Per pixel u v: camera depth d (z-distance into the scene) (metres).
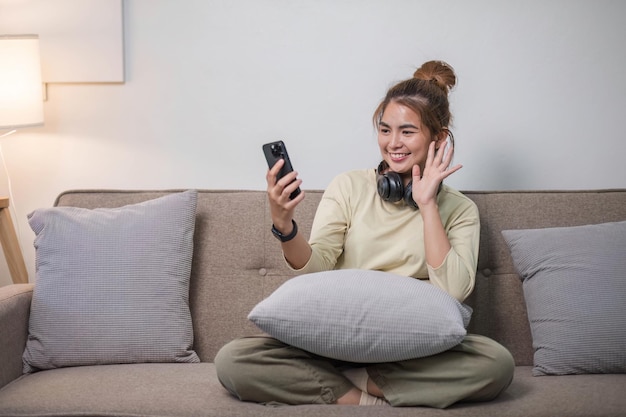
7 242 2.79
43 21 2.88
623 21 2.86
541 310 2.21
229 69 2.90
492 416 1.80
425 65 2.34
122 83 2.91
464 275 2.09
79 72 2.89
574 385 1.97
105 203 2.50
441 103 2.20
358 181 2.32
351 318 1.86
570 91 2.87
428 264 2.09
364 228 2.23
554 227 2.43
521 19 2.86
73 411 1.84
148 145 2.92
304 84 2.89
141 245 2.32
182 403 1.85
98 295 2.26
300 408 1.83
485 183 2.89
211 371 2.14
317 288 1.92
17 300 2.24
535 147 2.88
